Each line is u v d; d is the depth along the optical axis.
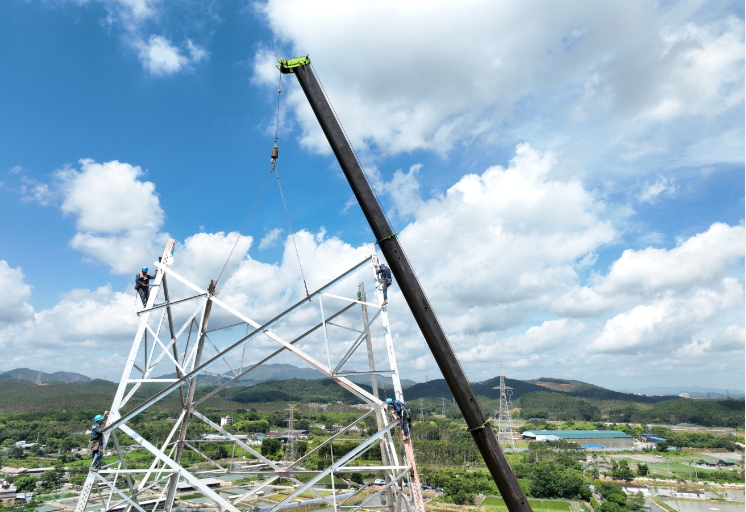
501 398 199.38
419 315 18.27
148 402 18.16
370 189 19.28
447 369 17.88
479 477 102.38
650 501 93.56
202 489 16.62
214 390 23.30
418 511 17.78
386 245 18.77
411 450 18.86
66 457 128.75
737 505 91.25
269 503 70.56
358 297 25.19
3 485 91.31
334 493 17.95
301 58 20.30
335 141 19.62
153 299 21.77
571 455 148.00
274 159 23.12
